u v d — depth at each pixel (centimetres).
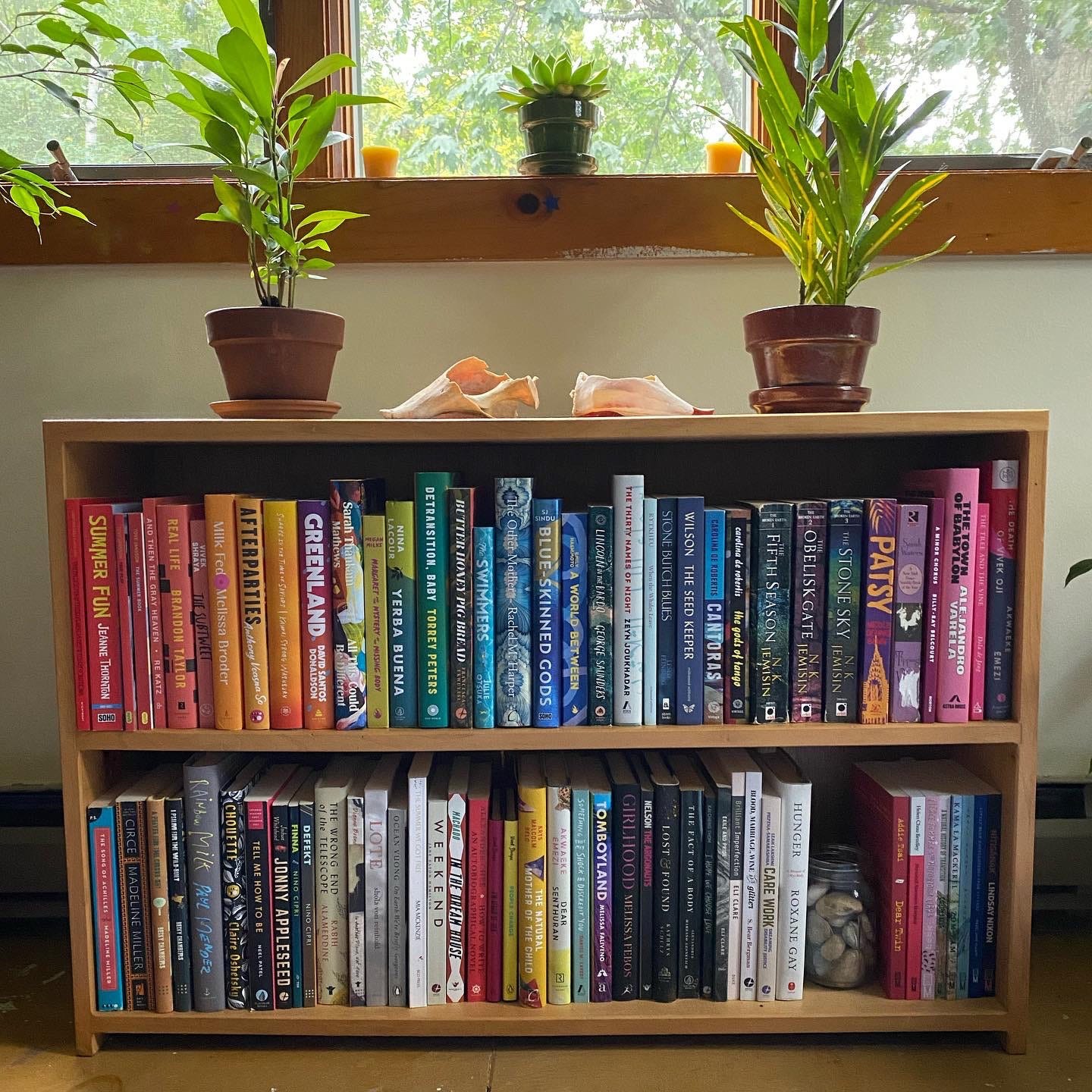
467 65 126
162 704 93
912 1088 87
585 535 94
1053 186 114
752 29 96
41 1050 94
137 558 91
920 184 94
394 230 114
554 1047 94
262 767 104
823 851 104
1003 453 96
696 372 119
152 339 118
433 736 92
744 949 96
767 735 93
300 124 98
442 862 95
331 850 95
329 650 93
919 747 119
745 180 114
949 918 96
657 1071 90
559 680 95
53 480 90
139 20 124
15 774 121
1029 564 91
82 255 114
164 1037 97
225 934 94
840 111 89
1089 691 121
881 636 93
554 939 95
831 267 100
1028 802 93
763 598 94
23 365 118
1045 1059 92
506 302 118
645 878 96
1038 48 124
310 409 95
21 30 123
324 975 96
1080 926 119
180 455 118
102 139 125
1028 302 118
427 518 93
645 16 125
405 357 118
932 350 118
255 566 92
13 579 119
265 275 97
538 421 88
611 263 117
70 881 92
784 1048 94
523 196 114
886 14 124
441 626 93
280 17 118
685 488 119
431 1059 92
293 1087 88
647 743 93
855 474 118
